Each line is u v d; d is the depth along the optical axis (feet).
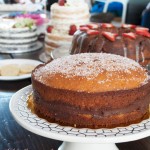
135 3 11.85
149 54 3.77
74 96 2.43
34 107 2.70
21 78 4.05
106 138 2.26
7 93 3.76
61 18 5.16
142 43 3.77
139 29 4.04
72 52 4.07
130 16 12.03
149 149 2.77
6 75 4.16
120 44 3.72
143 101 2.57
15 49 5.34
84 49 3.86
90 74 2.50
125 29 4.11
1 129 3.04
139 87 2.50
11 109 2.65
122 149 2.77
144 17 9.90
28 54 5.26
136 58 3.71
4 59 4.98
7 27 5.33
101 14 10.87
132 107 2.51
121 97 2.45
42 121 2.49
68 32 5.12
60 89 2.45
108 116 2.46
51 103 2.51
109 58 2.72
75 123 2.48
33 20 5.86
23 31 5.32
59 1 5.39
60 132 2.35
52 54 4.42
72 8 5.14
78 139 2.27
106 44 3.75
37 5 8.35
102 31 3.95
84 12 5.30
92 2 14.16
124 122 2.51
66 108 2.47
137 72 2.61
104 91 2.42
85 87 2.44
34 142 2.86
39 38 6.22
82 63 2.62
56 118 2.52
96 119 2.46
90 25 4.25
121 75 2.52
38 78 2.63
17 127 3.08
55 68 2.63
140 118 2.57
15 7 8.13
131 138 2.29
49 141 2.87
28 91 2.98
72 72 2.53
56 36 5.03
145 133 2.34
